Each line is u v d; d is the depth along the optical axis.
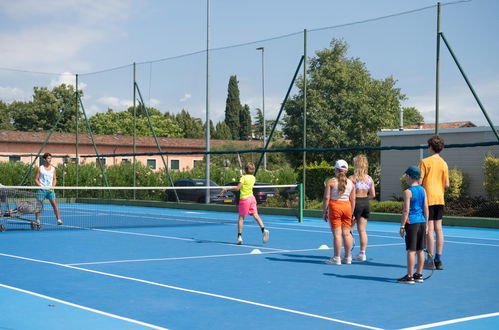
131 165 28.92
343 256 10.29
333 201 9.33
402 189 25.00
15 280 7.81
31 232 14.95
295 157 27.62
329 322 5.62
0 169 31.98
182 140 43.50
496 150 22.19
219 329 5.36
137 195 28.55
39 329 5.27
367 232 15.07
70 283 7.60
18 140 44.53
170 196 27.03
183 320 5.67
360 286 7.51
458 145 15.78
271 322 5.61
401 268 8.99
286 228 16.11
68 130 74.12
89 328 5.33
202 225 17.12
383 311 6.10
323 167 25.47
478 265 9.38
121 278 8.01
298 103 26.48
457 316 5.90
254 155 31.06
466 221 16.81
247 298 6.73
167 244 12.20
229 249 11.34
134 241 12.77
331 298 6.75
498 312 6.10
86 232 14.91
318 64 27.12
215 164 29.48
